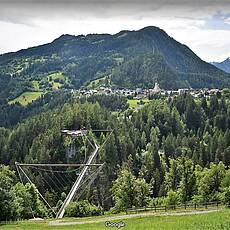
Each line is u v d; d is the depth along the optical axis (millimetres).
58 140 178750
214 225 46188
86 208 86938
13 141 193750
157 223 51094
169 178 122500
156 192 148500
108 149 163625
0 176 72250
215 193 92750
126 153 176750
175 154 186250
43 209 92812
